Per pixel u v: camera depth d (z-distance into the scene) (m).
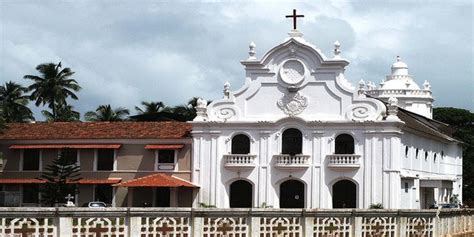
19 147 69.00
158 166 67.56
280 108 66.38
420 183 71.19
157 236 27.83
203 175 66.75
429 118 92.19
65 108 106.06
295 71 66.44
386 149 64.00
